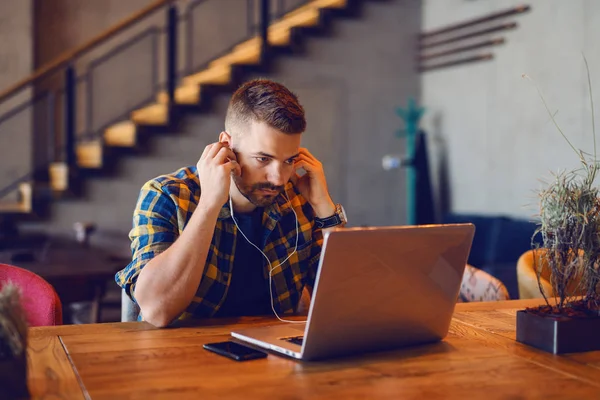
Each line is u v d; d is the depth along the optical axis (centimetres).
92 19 649
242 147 155
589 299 131
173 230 162
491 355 123
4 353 94
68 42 642
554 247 128
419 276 121
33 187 516
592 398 99
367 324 119
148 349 123
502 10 518
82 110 654
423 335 129
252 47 582
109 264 333
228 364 114
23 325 96
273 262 176
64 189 520
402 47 621
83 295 303
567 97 457
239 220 170
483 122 542
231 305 172
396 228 114
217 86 546
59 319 160
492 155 532
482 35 542
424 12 622
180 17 666
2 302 94
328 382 105
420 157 568
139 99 671
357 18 601
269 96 151
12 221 508
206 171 152
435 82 606
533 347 129
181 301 145
